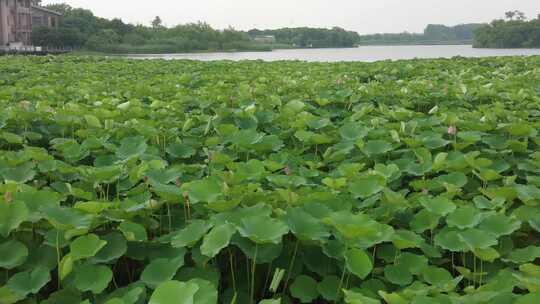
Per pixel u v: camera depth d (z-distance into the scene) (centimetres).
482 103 703
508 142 439
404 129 476
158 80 916
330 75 991
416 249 279
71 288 231
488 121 520
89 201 279
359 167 354
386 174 355
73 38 6562
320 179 379
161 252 261
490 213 276
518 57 1479
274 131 518
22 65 1241
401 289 243
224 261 264
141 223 286
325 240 245
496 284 222
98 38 6550
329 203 295
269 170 368
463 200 345
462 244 258
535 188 323
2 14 6194
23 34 6706
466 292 225
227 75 991
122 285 268
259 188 302
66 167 366
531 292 210
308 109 608
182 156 434
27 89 772
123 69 1199
